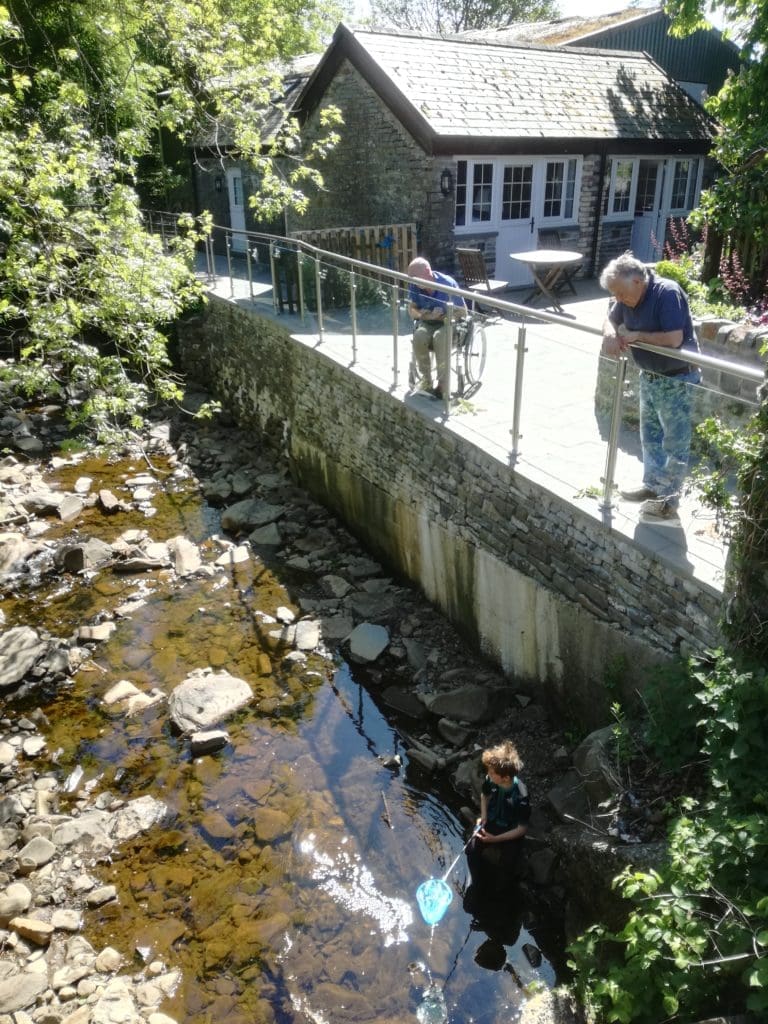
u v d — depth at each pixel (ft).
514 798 17.97
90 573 31.99
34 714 24.36
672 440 17.33
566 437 20.83
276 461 41.60
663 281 16.81
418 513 27.91
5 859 19.38
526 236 48.14
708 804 13.76
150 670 26.27
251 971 16.70
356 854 19.43
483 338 23.79
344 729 23.54
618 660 19.29
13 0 40.06
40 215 25.76
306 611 29.09
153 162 65.72
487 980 16.44
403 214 45.37
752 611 14.23
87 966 16.69
